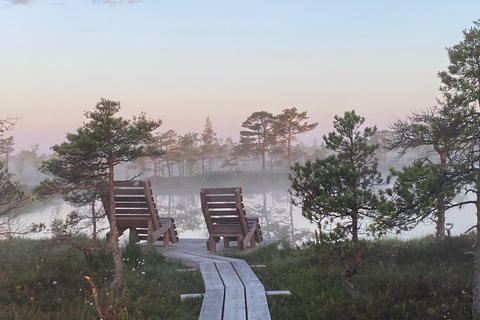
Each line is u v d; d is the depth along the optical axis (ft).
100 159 32.78
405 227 23.32
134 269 35.63
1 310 23.72
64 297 27.45
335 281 32.73
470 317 21.31
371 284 30.71
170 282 33.50
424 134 23.99
